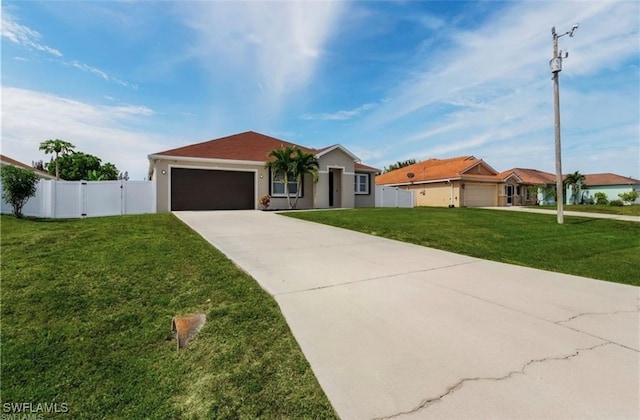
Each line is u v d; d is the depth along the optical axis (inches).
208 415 90.6
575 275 230.1
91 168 1334.9
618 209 808.3
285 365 108.8
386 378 98.2
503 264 253.8
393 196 925.8
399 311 149.9
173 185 613.0
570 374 100.4
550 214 655.8
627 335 129.7
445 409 83.9
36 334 140.2
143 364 122.3
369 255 269.0
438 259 263.0
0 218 437.7
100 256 234.8
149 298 174.2
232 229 374.3
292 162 671.8
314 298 165.2
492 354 112.4
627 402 86.7
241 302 162.1
